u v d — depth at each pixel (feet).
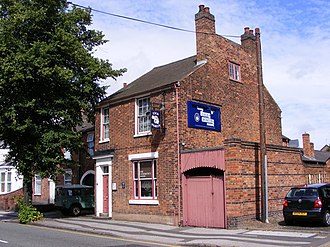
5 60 65.87
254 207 57.62
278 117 88.89
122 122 72.23
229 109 73.05
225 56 74.38
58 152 73.41
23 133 72.28
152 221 63.62
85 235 51.96
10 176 122.31
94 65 74.23
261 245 39.70
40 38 71.20
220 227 55.52
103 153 74.95
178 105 62.28
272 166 63.77
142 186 67.15
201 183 58.70
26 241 46.09
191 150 59.77
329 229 50.34
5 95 69.62
